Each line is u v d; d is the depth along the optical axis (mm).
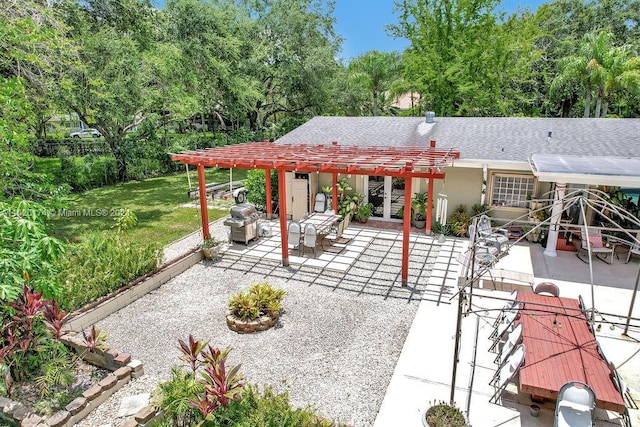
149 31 20875
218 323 8055
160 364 6746
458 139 14047
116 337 7590
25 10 10938
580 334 6152
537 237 12555
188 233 14000
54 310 6375
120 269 9094
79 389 6055
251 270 10656
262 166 10242
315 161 9773
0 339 5945
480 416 5453
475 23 26156
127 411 5527
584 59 23703
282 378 6363
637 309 8359
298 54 29547
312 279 10062
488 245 11078
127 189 21719
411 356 6867
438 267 10727
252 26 28219
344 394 5977
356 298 9055
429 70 26312
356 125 16922
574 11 31297
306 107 31922
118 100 18594
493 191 13086
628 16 29422
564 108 31375
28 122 12383
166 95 20766
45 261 6367
